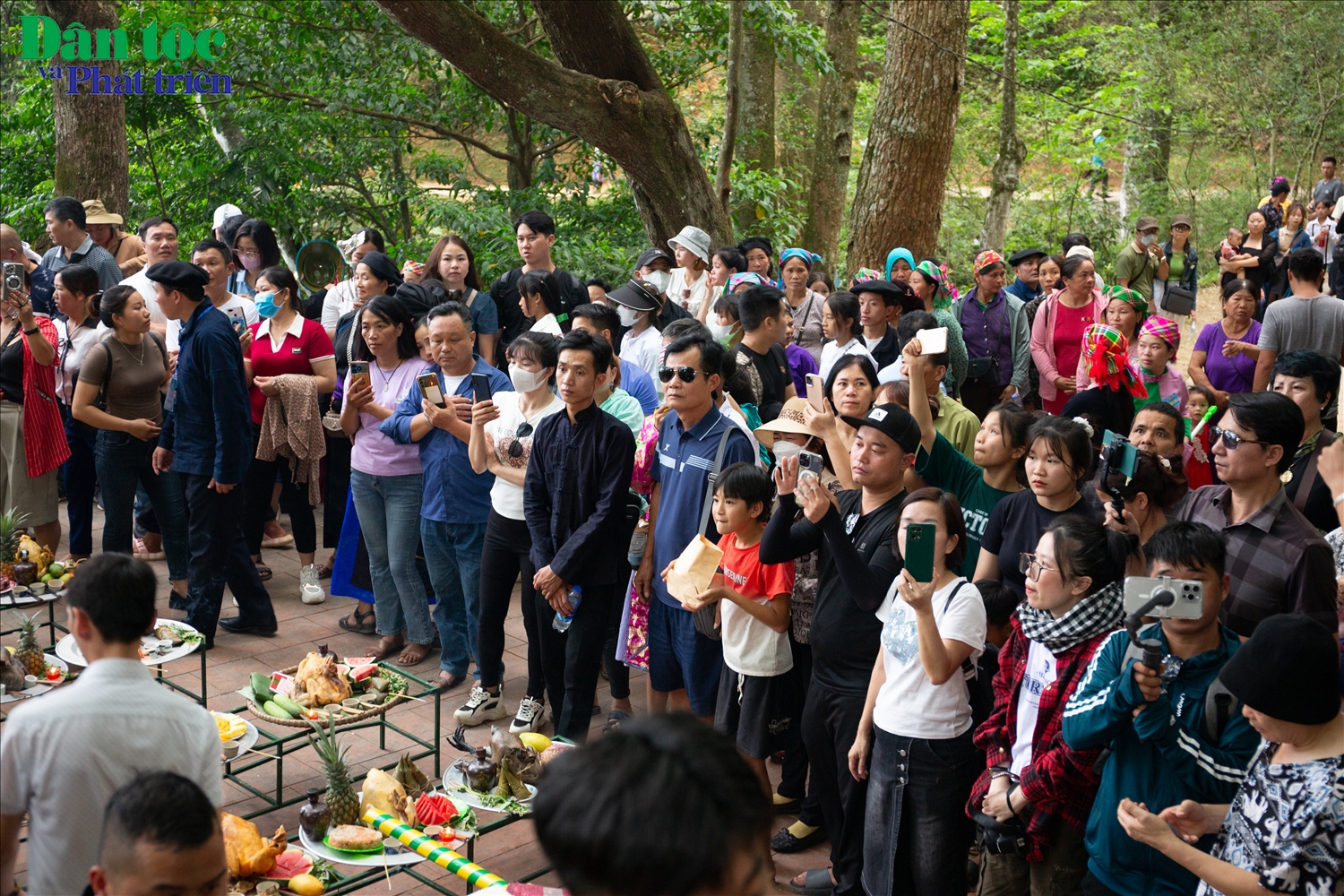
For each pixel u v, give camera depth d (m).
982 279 8.00
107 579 2.60
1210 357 7.30
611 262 10.24
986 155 18.92
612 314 5.69
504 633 6.27
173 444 5.98
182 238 11.78
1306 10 17.25
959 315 8.12
